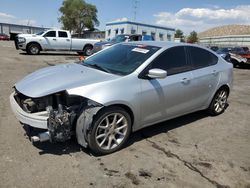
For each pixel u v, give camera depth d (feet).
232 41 160.56
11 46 88.22
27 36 59.11
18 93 12.53
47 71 13.91
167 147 13.42
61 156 11.82
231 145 14.19
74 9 230.68
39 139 11.14
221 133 15.75
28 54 59.72
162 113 14.20
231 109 20.90
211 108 18.13
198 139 14.66
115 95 11.69
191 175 11.10
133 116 12.79
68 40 63.16
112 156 12.17
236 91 28.66
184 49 15.58
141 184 10.28
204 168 11.71
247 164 12.30
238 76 42.34
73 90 11.25
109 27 144.15
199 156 12.74
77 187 9.85
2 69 33.88
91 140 11.56
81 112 11.38
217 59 17.94
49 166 11.01
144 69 13.10
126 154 12.42
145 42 15.96
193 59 15.97
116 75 12.63
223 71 17.84
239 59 56.44
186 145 13.80
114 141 12.48
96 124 11.52
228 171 11.60
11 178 10.09
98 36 212.43
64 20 237.04
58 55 62.85
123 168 11.25
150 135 14.73
